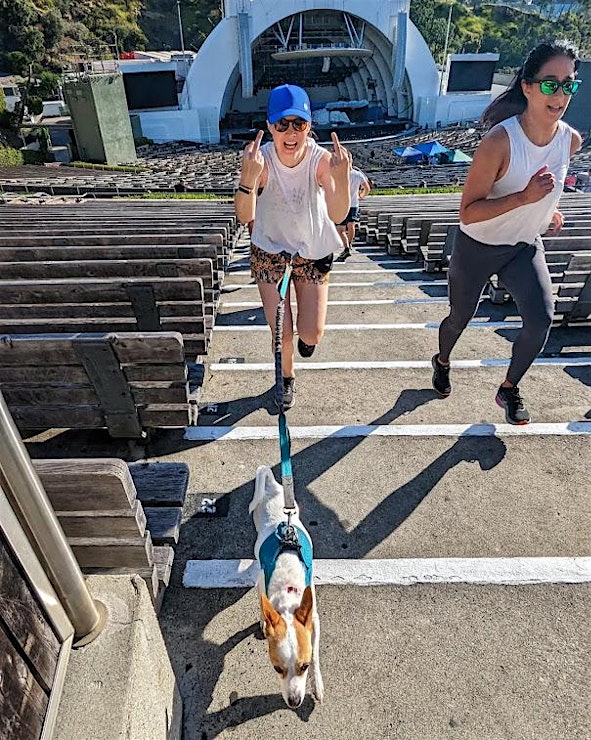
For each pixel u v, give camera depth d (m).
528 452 3.70
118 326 4.12
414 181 29.12
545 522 3.15
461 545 3.02
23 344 3.16
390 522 3.19
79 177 27.75
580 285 5.05
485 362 4.90
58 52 70.38
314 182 3.25
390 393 4.43
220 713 2.29
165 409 3.53
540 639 2.53
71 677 1.58
